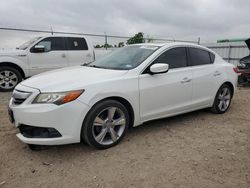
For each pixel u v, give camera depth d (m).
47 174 3.15
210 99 5.38
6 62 8.23
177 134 4.45
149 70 4.25
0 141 4.05
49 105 3.33
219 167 3.32
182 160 3.50
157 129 4.67
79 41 9.62
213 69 5.35
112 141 3.88
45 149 3.79
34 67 8.73
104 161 3.46
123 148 3.86
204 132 4.58
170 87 4.50
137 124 4.19
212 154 3.70
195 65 5.07
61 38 9.23
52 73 4.22
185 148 3.88
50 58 8.98
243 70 10.29
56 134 3.40
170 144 4.02
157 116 4.43
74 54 9.45
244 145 4.04
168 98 4.52
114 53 5.11
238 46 18.08
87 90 3.55
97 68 4.44
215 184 2.95
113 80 3.84
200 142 4.12
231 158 3.58
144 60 4.32
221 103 5.69
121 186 2.91
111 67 4.45
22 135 3.58
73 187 2.90
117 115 3.94
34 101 3.43
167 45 4.73
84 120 3.56
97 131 3.75
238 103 6.99
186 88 4.79
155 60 4.40
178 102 4.72
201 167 3.32
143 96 4.14
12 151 3.72
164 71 4.19
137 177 3.09
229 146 3.99
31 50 8.65
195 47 5.20
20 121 3.49
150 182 2.99
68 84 3.53
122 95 3.88
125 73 4.05
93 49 9.97
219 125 4.97
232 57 18.53
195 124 5.00
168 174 3.15
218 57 5.71
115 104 3.80
